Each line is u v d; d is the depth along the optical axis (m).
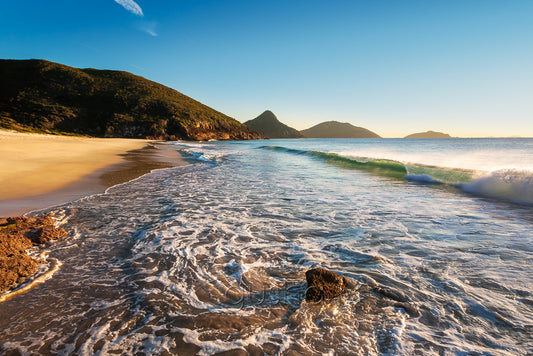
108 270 3.57
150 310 2.75
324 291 2.94
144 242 4.49
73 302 2.88
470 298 2.91
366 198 7.93
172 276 3.42
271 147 41.50
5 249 3.72
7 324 2.53
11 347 2.25
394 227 5.31
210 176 12.12
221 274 3.48
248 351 2.25
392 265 3.70
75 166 12.66
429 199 7.81
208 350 2.25
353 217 6.01
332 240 4.64
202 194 8.32
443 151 35.09
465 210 6.60
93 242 4.46
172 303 2.87
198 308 2.79
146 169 13.83
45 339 2.35
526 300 2.85
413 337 2.38
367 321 2.60
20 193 7.52
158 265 3.71
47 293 3.03
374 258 3.93
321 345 2.32
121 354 2.20
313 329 2.50
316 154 25.09
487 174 9.68
